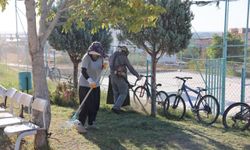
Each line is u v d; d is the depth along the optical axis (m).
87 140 6.74
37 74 5.94
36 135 5.88
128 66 9.44
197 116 9.34
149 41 8.79
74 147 6.33
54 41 11.34
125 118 8.84
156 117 9.26
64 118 8.52
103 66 7.32
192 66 19.94
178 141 6.98
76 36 11.26
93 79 7.23
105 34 11.59
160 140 7.00
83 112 7.30
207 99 9.41
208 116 9.29
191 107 9.58
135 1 5.80
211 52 18.00
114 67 9.37
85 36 11.23
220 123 9.01
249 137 7.59
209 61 10.91
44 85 6.00
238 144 7.03
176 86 16.62
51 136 6.79
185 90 9.85
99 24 5.98
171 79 19.66
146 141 6.89
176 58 22.53
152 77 9.34
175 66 22.81
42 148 5.91
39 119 5.90
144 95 11.26
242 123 8.42
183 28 8.73
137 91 11.34
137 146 6.59
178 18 8.55
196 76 20.05
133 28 5.93
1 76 16.83
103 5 5.84
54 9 7.53
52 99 10.46
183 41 8.76
